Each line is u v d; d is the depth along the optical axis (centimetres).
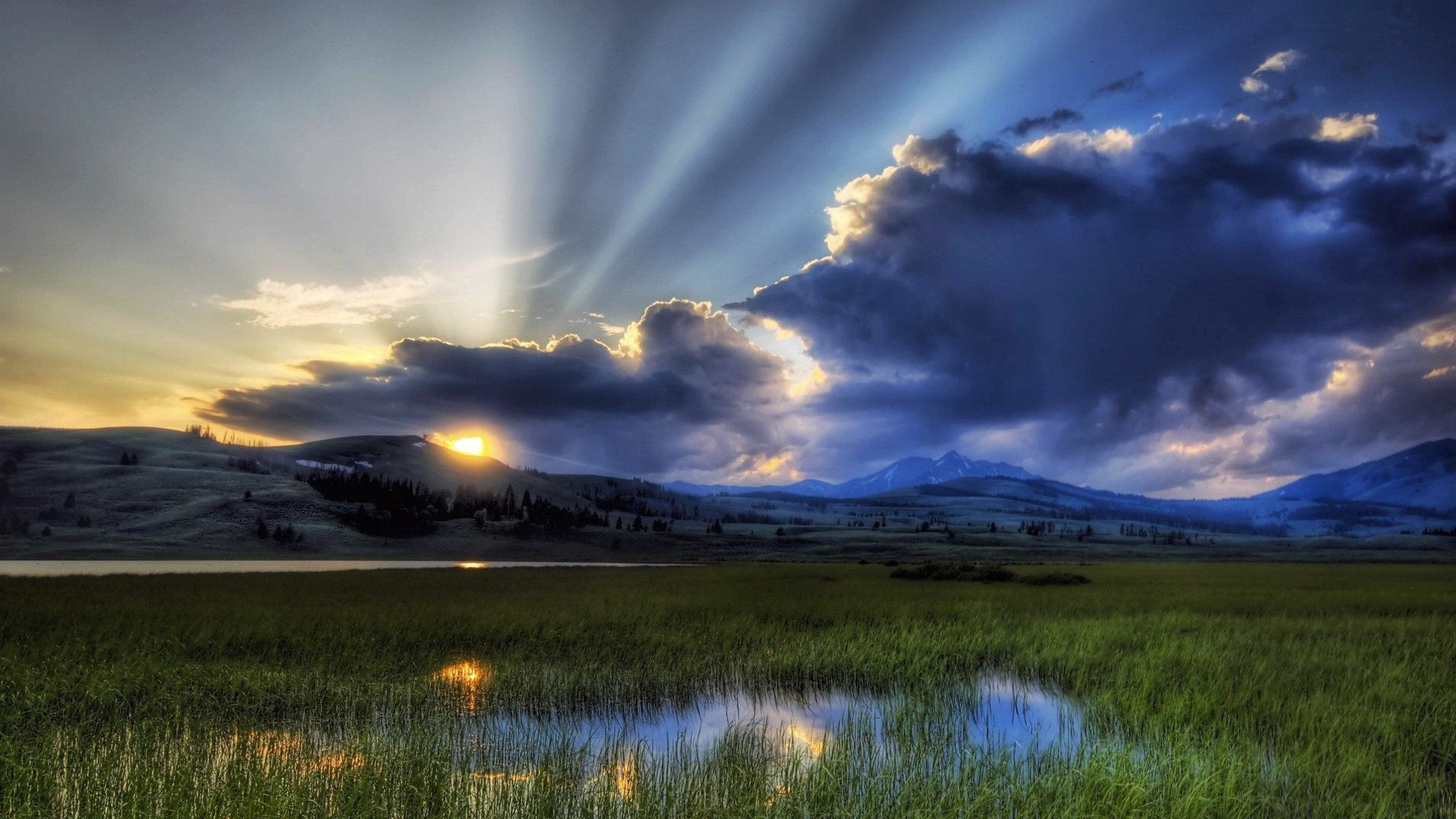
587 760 1138
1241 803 927
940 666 1917
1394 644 2242
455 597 3653
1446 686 1598
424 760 1003
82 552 14188
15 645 1977
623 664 1895
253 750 1112
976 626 2605
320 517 17412
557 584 4900
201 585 4238
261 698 1474
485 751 1179
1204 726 1280
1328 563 15175
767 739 1283
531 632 2369
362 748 1066
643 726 1438
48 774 976
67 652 1881
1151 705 1455
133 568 8731
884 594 4197
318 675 1652
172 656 1884
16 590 3712
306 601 3247
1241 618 2962
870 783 952
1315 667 1808
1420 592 4806
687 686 1739
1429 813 955
